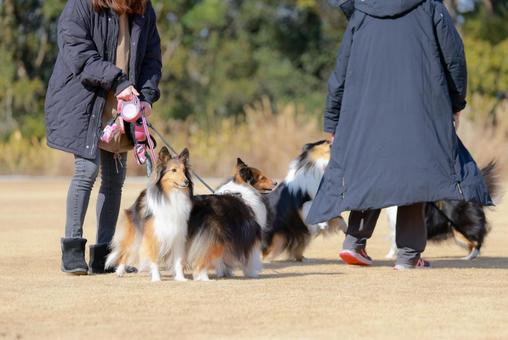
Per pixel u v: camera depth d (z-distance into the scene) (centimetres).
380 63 1145
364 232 1251
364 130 1143
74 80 1124
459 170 1128
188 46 6081
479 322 799
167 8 5809
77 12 1120
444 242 1477
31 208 2422
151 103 1161
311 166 1364
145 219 1062
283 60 6394
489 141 3753
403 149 1123
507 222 2044
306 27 6294
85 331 758
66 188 3391
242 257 1111
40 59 5819
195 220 1076
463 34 5266
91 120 1124
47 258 1327
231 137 4159
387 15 1147
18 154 4600
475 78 4841
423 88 1131
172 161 1048
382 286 1015
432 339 733
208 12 5766
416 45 1138
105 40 1133
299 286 1016
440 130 1131
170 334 746
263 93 6266
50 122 1130
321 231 1384
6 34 5641
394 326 780
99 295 941
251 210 1136
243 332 754
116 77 1103
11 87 5459
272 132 3909
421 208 1202
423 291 974
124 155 1189
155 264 1062
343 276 1121
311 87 6191
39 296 934
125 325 782
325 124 1234
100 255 1162
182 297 929
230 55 6384
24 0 5728
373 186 1127
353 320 805
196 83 6334
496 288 999
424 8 1144
